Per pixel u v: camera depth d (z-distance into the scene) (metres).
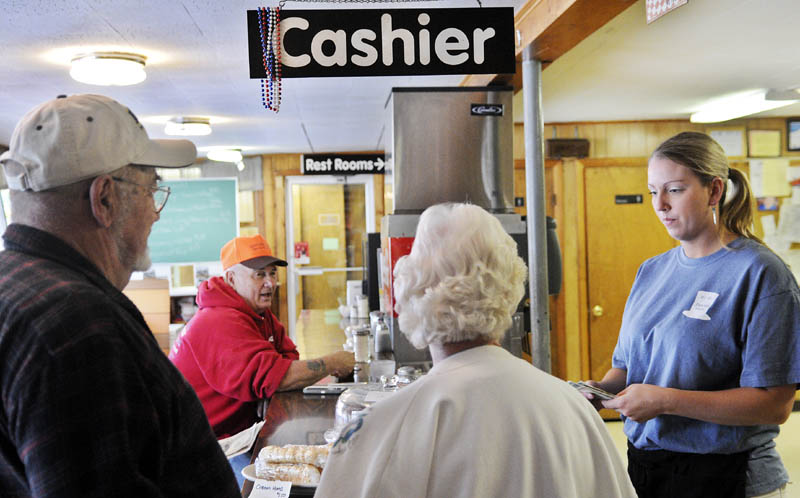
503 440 0.94
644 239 5.48
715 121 5.20
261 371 2.34
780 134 5.44
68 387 0.79
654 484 1.65
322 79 3.75
